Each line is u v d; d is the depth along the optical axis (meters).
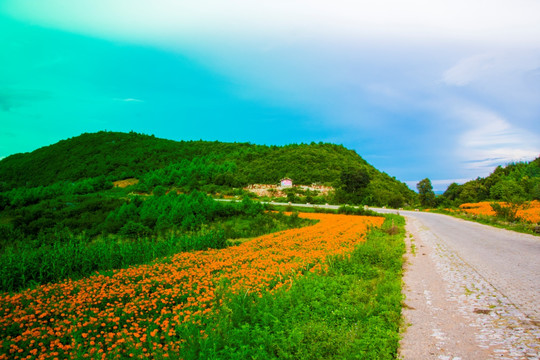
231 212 36.88
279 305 6.46
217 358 4.38
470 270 10.14
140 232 25.58
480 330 5.60
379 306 6.70
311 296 7.09
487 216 29.97
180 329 5.44
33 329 5.93
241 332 5.22
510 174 60.56
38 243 23.83
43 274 10.87
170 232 26.66
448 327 5.78
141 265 11.84
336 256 11.40
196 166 107.81
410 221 31.98
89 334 5.90
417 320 6.16
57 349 5.27
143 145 152.38
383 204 64.12
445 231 22.19
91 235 29.86
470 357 4.66
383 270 10.34
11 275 10.11
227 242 18.91
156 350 4.77
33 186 109.56
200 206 35.31
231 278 9.07
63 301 7.40
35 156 146.00
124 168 119.56
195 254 13.91
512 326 5.69
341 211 39.88
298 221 31.84
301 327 5.46
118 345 5.21
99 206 45.78
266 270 9.67
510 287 8.08
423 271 10.35
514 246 14.66
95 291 8.11
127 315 6.62
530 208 30.64
